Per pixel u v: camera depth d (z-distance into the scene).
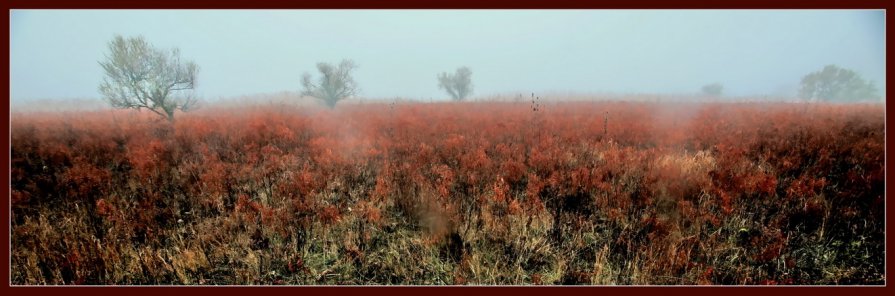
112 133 7.58
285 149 6.34
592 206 3.63
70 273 2.69
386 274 2.79
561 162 4.82
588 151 5.57
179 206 3.88
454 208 3.42
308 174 4.39
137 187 4.41
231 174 4.73
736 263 2.77
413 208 3.54
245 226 3.29
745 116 8.98
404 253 2.99
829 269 2.68
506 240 3.01
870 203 3.31
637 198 3.62
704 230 3.07
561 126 8.06
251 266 2.82
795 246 2.88
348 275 2.79
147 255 2.85
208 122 8.77
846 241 2.90
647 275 2.58
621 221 3.29
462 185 4.27
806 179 3.89
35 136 7.05
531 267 2.81
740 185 3.67
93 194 4.15
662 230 2.98
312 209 3.55
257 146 6.29
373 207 3.64
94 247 2.85
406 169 4.75
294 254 2.89
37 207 3.81
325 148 6.02
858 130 6.10
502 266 2.75
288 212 3.47
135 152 5.64
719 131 6.79
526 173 4.60
